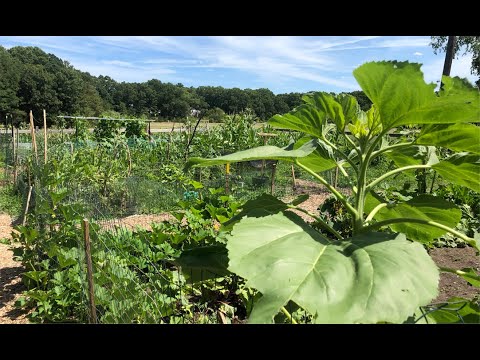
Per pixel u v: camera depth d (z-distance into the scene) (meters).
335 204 6.33
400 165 2.25
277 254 1.29
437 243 6.61
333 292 1.17
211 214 5.37
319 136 1.97
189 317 3.68
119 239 4.84
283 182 13.73
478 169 1.74
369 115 1.96
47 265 4.88
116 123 19.61
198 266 1.84
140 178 10.80
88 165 10.62
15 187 11.23
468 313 1.71
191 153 16.09
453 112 1.45
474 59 19.66
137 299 3.29
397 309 1.13
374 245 1.37
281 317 1.90
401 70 1.39
